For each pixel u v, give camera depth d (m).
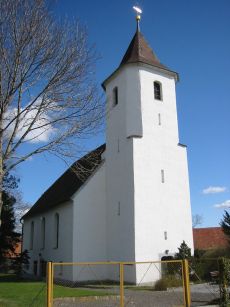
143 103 27.64
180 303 15.20
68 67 16.27
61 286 23.39
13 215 36.72
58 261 29.86
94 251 27.25
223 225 31.53
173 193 26.83
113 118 29.05
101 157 29.83
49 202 34.94
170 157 27.53
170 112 28.75
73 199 27.53
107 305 14.97
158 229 25.39
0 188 15.14
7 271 35.41
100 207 28.17
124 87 28.34
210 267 24.14
